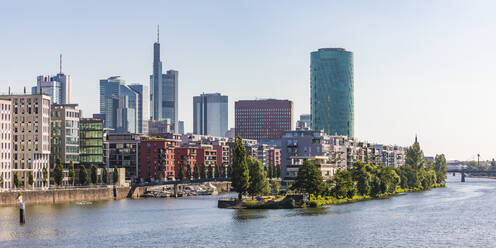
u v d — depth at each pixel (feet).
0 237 647.15
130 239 640.58
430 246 605.31
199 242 622.95
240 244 611.88
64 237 650.02
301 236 654.53
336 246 602.85
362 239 638.94
